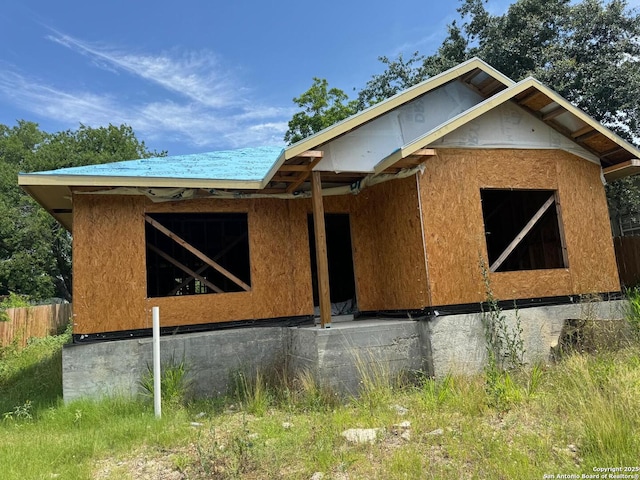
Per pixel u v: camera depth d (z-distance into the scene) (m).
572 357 6.73
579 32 16.42
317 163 7.95
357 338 7.50
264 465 4.55
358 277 9.70
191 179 8.20
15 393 9.22
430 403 6.14
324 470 4.36
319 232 7.97
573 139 9.37
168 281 11.61
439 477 3.97
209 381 8.22
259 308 9.05
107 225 8.34
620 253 14.09
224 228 12.03
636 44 15.86
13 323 15.42
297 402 7.09
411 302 8.41
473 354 7.88
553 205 10.41
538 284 8.67
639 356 6.59
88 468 4.92
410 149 7.61
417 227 8.23
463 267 8.22
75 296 8.00
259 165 10.25
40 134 38.69
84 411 7.01
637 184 15.84
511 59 17.47
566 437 4.59
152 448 5.54
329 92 29.91
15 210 27.78
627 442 4.17
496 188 8.70
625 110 15.32
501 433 4.79
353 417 6.02
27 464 5.05
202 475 4.48
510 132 8.93
